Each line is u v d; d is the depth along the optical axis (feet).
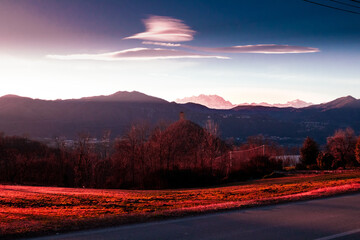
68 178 234.38
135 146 224.94
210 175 212.23
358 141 199.82
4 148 261.65
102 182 224.12
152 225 31.22
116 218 33.32
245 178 212.02
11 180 242.17
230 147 268.62
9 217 40.96
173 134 254.88
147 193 105.09
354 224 31.83
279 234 28.22
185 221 32.86
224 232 28.76
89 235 27.68
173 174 211.82
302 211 37.96
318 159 205.67
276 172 205.98
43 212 47.19
